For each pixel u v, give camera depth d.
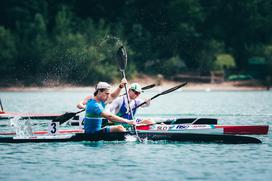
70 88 165.88
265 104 96.06
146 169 30.16
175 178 28.03
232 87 191.38
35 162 32.12
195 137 38.81
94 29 190.00
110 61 177.38
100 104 39.72
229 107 86.44
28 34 188.25
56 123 40.59
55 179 27.89
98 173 29.19
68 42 175.75
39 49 177.00
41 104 95.94
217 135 38.72
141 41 196.75
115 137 39.12
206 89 177.88
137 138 39.28
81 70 169.12
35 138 38.88
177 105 93.50
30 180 27.72
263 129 41.69
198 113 72.19
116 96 43.12
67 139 39.06
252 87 194.12
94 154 34.47
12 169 30.25
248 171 29.64
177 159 32.91
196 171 29.62
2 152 35.28
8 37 184.12
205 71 199.38
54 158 33.25
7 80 176.00
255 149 36.28
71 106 90.06
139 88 43.00
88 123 39.78
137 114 71.19
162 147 36.97
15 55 179.50
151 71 195.50
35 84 173.38
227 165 31.20
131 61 188.50
